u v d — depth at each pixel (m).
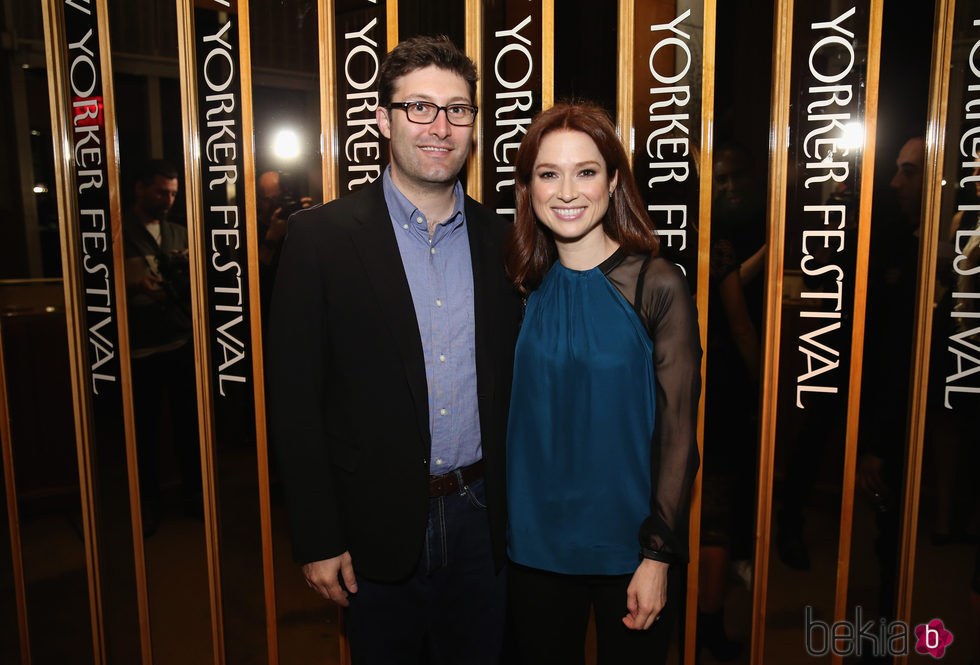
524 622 1.43
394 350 1.38
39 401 2.17
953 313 1.59
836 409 1.67
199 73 1.90
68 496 2.19
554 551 1.33
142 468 2.08
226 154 1.91
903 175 1.58
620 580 1.33
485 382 1.42
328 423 1.44
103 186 2.00
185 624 2.10
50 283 2.10
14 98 2.01
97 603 2.18
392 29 1.77
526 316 1.39
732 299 1.68
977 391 1.59
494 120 1.76
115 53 1.92
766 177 1.64
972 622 1.64
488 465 1.43
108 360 2.07
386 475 1.40
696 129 1.65
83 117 1.98
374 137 1.83
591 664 1.92
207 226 1.95
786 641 1.75
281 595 2.01
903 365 1.63
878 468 1.66
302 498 1.36
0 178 2.04
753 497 1.72
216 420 2.01
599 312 1.29
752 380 1.69
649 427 1.28
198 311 1.98
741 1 1.60
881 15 1.54
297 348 1.35
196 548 2.07
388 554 1.42
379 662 1.49
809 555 1.72
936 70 1.53
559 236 1.33
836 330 1.65
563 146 1.26
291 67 1.84
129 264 2.01
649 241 1.31
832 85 1.58
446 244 1.46
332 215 1.41
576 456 1.30
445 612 1.55
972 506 1.62
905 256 1.60
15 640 2.31
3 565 2.28
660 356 1.25
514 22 1.71
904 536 1.66
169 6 1.88
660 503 1.24
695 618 1.79
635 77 1.67
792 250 1.65
